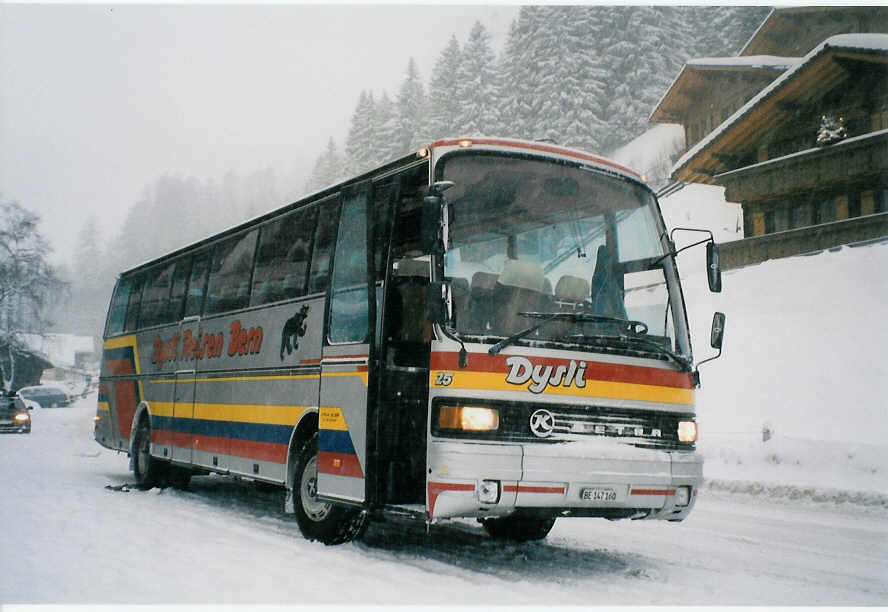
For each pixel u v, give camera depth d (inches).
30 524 353.4
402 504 293.4
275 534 357.7
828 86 1210.6
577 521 439.2
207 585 249.8
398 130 3481.8
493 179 297.6
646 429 288.4
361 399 309.6
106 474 631.2
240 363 422.6
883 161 1111.6
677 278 320.2
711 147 1407.5
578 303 294.7
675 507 288.8
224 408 434.3
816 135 1273.4
